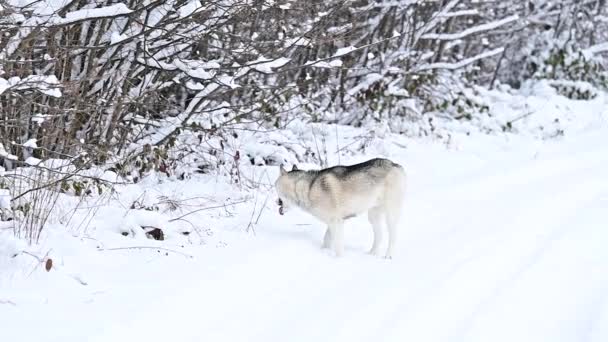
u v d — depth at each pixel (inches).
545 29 885.2
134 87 379.6
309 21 410.0
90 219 280.2
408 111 592.4
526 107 685.3
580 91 769.6
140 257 258.7
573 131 652.1
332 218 293.1
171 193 346.3
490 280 264.4
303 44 385.7
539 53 839.1
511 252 300.7
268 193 376.2
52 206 268.2
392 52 590.6
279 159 429.7
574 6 850.8
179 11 318.3
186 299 224.1
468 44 805.9
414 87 632.4
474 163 513.0
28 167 308.8
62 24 269.4
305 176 300.0
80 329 195.8
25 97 292.8
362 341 205.8
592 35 900.6
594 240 318.7
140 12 302.4
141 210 296.7
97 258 250.1
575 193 413.7
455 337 211.3
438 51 697.6
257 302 231.9
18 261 231.6
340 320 220.1
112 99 347.6
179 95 451.8
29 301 210.4
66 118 340.8
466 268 274.7
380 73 568.1
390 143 526.6
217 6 330.0
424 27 615.5
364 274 270.1
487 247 305.6
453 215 362.0
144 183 365.7
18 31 274.4
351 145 504.1
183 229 296.4
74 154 326.3
